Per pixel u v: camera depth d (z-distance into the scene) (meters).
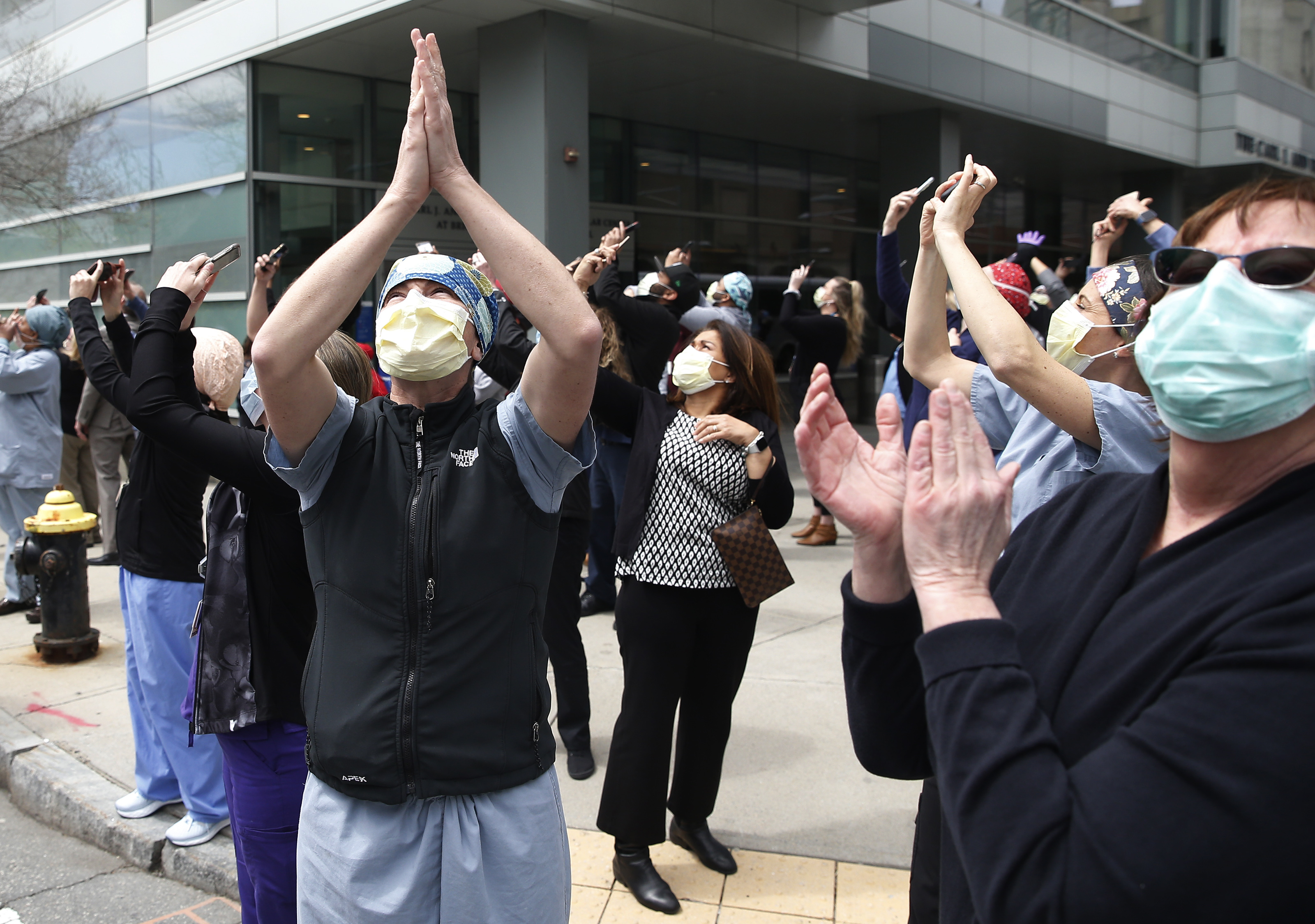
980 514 1.16
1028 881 0.99
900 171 13.61
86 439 7.36
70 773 4.05
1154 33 17.08
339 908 1.86
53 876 3.51
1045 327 5.85
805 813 3.53
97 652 5.56
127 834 3.60
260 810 2.60
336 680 1.88
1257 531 1.04
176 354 2.54
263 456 2.38
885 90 12.26
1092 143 15.79
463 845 1.86
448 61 10.71
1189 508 1.15
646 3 9.52
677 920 2.92
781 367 15.88
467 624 1.86
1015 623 1.23
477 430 1.95
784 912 2.96
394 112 11.62
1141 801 0.94
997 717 1.06
